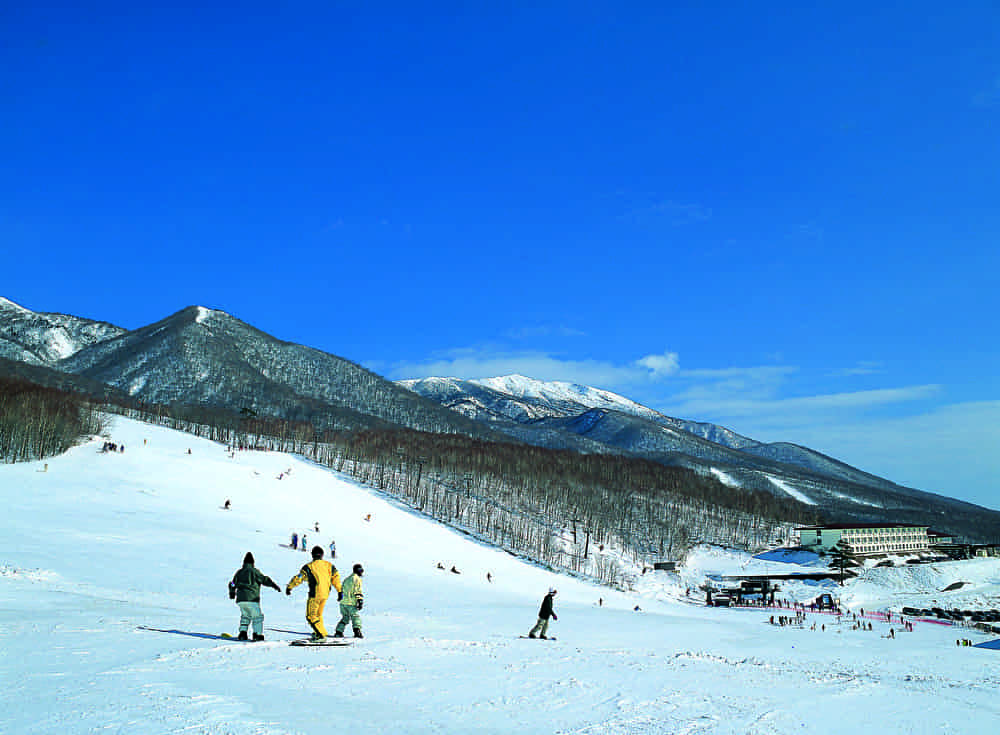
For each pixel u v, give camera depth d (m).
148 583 39.44
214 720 10.52
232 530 85.19
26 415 136.00
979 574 183.62
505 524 164.25
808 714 15.70
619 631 41.44
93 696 11.64
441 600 54.22
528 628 36.19
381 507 145.12
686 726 13.16
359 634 22.00
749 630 57.12
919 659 39.31
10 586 28.98
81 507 80.56
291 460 180.00
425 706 13.15
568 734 11.99
